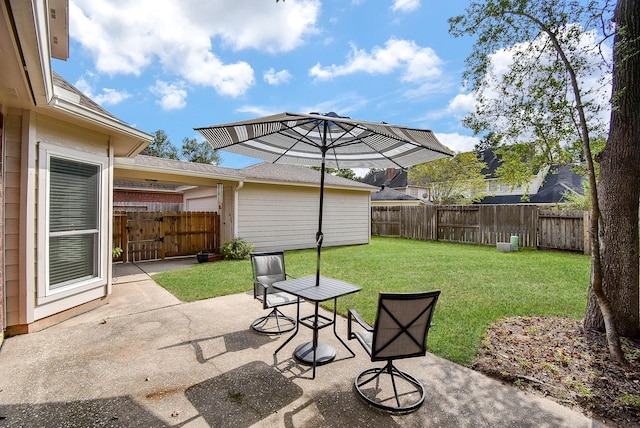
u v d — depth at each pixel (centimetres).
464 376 299
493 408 252
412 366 318
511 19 343
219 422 233
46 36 245
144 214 928
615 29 332
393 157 434
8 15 205
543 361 319
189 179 925
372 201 2303
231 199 1017
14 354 332
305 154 473
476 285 613
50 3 396
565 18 327
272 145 441
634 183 351
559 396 266
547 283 629
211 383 284
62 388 273
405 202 2223
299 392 273
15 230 375
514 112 369
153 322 427
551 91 344
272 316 447
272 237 1103
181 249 988
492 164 2381
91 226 476
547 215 1132
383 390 278
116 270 772
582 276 688
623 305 358
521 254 1018
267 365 318
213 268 787
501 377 295
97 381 285
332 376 300
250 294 559
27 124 377
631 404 251
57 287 423
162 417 238
